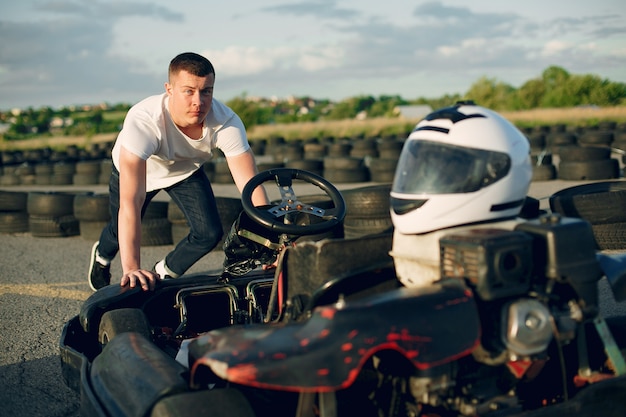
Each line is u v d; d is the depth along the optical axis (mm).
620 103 53312
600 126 26438
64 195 9273
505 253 2078
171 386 2182
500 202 2334
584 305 2217
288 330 2055
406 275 2469
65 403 3555
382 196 5676
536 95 55469
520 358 2137
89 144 43531
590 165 12266
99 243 4695
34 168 19141
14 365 4195
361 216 5699
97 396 2482
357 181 14562
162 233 8008
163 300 3537
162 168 4117
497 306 2152
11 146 44781
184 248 4230
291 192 3328
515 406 2227
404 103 80188
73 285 6309
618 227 5043
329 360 1915
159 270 4316
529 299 2137
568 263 2150
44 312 5398
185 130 3895
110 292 3434
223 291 3510
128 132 3707
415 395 2115
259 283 3404
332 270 2465
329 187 3377
